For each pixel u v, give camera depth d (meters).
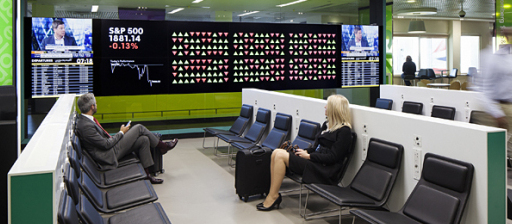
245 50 8.66
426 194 2.90
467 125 2.86
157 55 8.10
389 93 7.80
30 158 1.74
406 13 12.67
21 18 7.05
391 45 9.68
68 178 2.17
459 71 14.45
